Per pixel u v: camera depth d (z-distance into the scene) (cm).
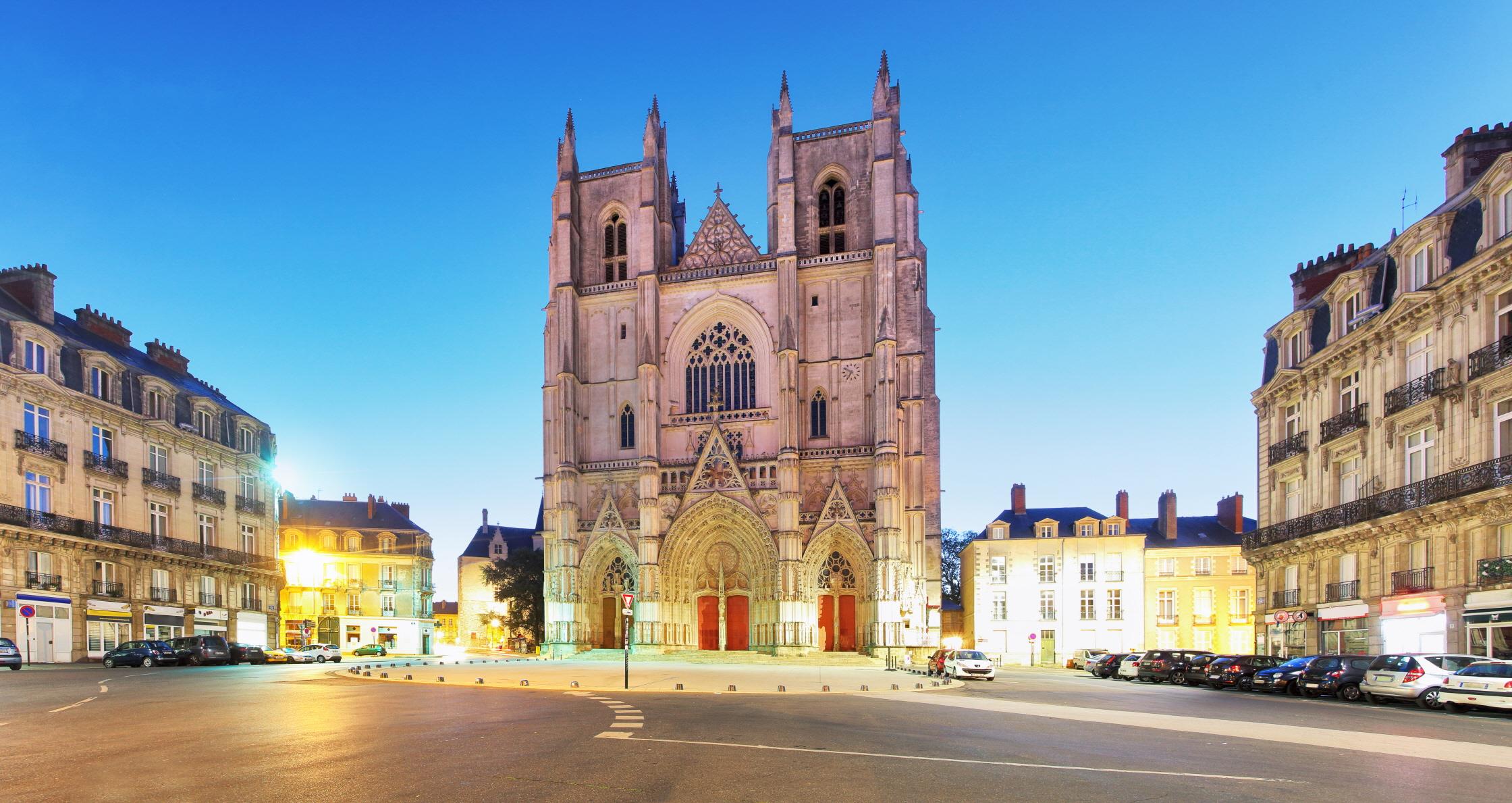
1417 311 3959
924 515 7462
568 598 7488
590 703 2842
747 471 7469
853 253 7575
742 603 7506
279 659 5900
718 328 7831
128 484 5881
